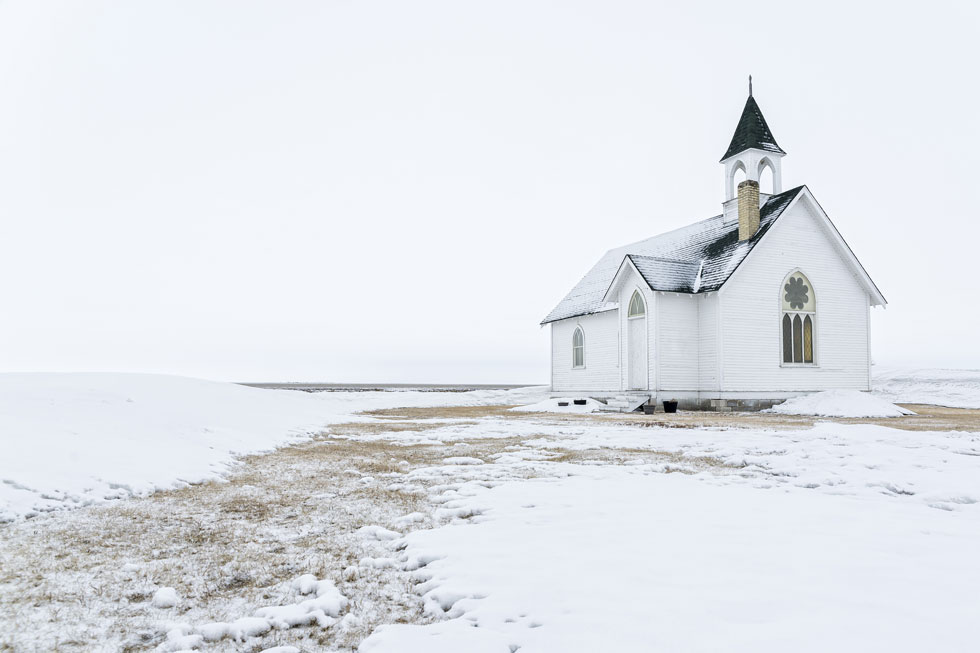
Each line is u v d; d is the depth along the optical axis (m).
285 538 6.16
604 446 13.55
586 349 33.50
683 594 4.20
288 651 3.65
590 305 33.41
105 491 7.83
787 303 27.91
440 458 11.92
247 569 5.19
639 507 7.15
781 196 28.50
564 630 3.69
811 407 25.69
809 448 12.27
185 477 9.12
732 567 4.82
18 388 12.25
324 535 6.27
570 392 34.97
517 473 9.94
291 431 16.86
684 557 5.11
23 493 7.03
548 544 5.59
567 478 9.40
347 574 5.05
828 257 28.91
